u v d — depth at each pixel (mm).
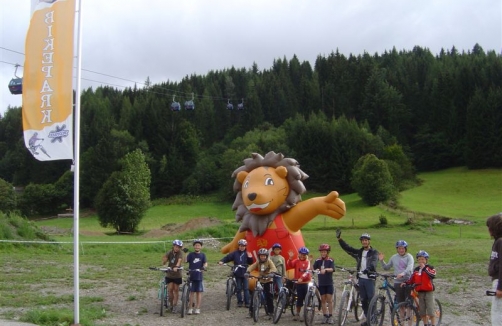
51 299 14953
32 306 13938
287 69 137250
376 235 47688
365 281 11969
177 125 105812
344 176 90688
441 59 130625
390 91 110688
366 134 94312
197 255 13703
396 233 49688
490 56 117375
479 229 52812
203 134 115000
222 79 128250
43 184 96750
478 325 12469
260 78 130500
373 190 72500
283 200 16391
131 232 60625
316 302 13016
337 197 16188
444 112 101812
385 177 73188
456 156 97062
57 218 85500
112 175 61375
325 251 12633
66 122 10789
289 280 13281
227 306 14242
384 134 102438
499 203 71500
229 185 92562
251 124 117062
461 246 37375
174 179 99875
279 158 16797
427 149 99875
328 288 12555
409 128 109312
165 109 106562
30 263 24391
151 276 20734
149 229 64875
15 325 11148
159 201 95562
